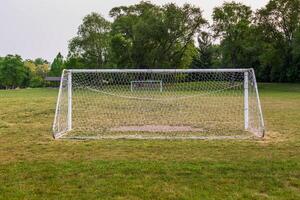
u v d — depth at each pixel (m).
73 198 6.09
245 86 14.38
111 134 13.02
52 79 95.50
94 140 11.35
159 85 31.20
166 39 64.94
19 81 113.62
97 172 7.44
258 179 7.01
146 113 20.39
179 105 24.67
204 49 83.62
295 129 13.82
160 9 65.94
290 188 6.55
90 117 18.59
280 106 24.44
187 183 6.79
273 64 64.19
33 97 36.25
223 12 68.19
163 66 66.31
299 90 50.06
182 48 66.94
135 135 12.59
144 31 64.06
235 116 18.91
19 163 8.23
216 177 7.12
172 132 13.51
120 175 7.23
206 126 15.27
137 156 8.91
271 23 62.81
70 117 14.48
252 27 64.94
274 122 16.03
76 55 81.75
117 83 32.53
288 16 61.97
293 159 8.48
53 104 26.44
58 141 11.21
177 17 63.97
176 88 30.62
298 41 56.66
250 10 69.19
